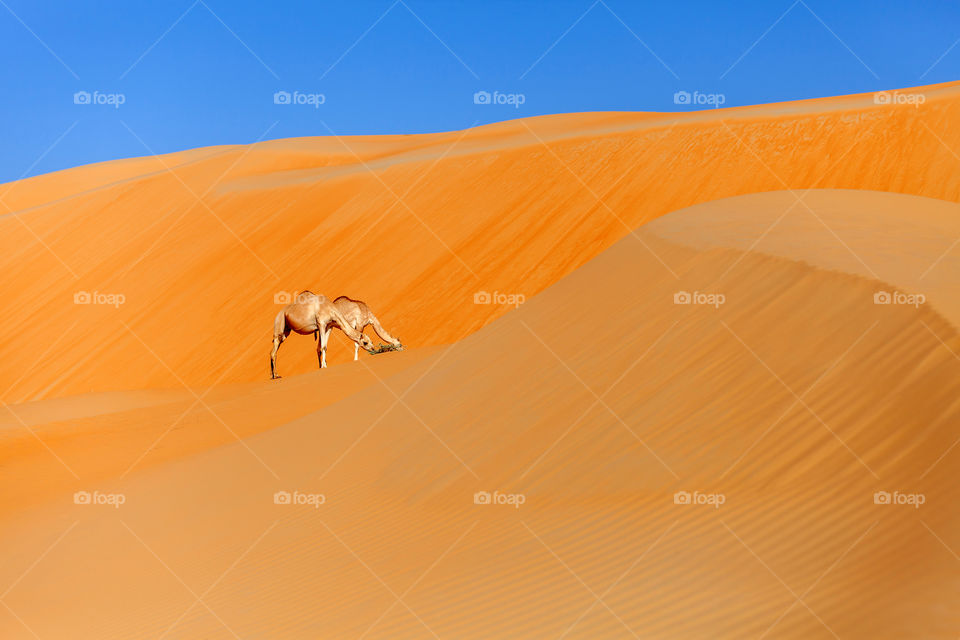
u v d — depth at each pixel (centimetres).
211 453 1552
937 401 673
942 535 530
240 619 745
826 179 3578
